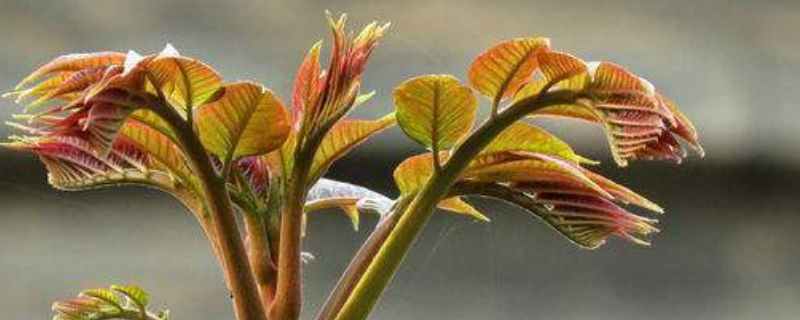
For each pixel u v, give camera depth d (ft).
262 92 2.36
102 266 4.55
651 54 5.20
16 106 4.61
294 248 2.47
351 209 2.71
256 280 2.50
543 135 2.48
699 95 5.13
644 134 2.37
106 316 2.50
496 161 2.49
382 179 4.62
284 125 2.40
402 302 4.66
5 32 4.70
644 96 2.36
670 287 4.73
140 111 2.39
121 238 4.66
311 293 4.50
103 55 2.33
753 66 5.18
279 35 4.96
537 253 4.77
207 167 2.40
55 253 4.54
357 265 2.51
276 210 2.51
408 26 5.04
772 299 4.66
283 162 2.48
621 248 4.83
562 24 5.23
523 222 4.81
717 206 4.97
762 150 5.03
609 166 4.85
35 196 4.65
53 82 2.37
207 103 2.36
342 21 2.39
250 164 2.52
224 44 4.90
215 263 4.63
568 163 2.47
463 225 4.78
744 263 4.81
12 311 4.34
